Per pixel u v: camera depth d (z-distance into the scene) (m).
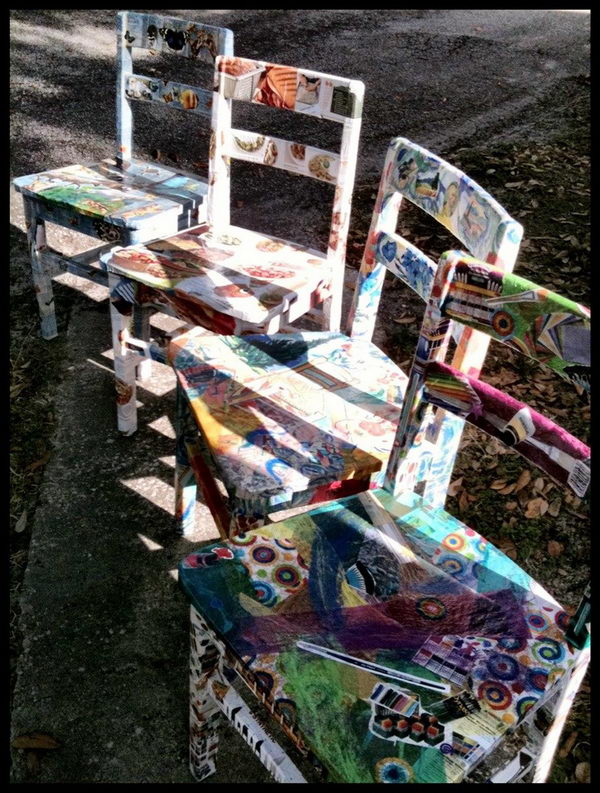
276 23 6.25
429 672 1.16
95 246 3.54
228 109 2.21
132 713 1.76
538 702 1.14
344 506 1.46
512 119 4.87
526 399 2.73
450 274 1.25
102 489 2.35
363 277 1.86
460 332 1.42
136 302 2.17
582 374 1.14
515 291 1.18
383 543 1.38
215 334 1.90
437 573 1.33
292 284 2.05
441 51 5.97
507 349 2.93
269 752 1.26
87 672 1.84
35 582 2.05
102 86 5.00
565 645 1.22
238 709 1.33
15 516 2.25
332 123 4.81
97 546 2.16
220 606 1.24
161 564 2.12
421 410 1.39
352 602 1.26
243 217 3.79
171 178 2.69
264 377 1.76
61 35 5.77
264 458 1.51
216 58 2.15
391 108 4.95
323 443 1.57
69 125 4.47
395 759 1.05
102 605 2.00
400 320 3.13
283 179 4.18
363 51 5.85
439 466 1.54
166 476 2.42
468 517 2.29
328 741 1.07
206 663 1.37
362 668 1.16
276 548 1.36
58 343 2.96
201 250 2.21
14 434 2.54
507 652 1.20
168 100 2.51
